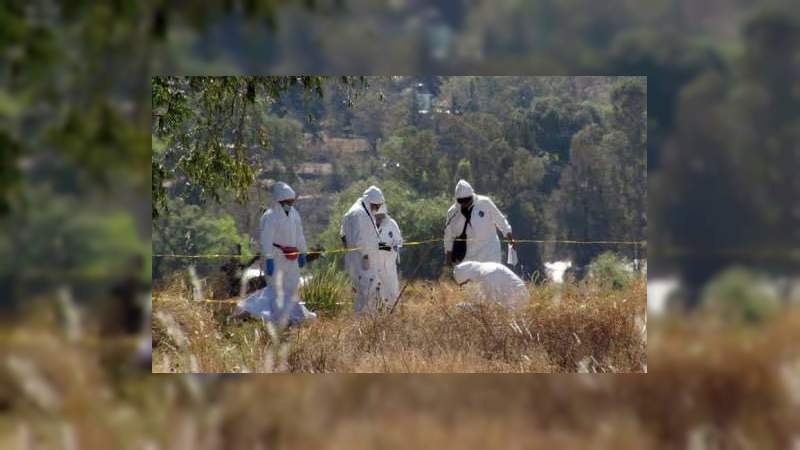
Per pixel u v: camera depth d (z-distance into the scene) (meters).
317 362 32.19
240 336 37.00
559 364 32.22
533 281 44.75
